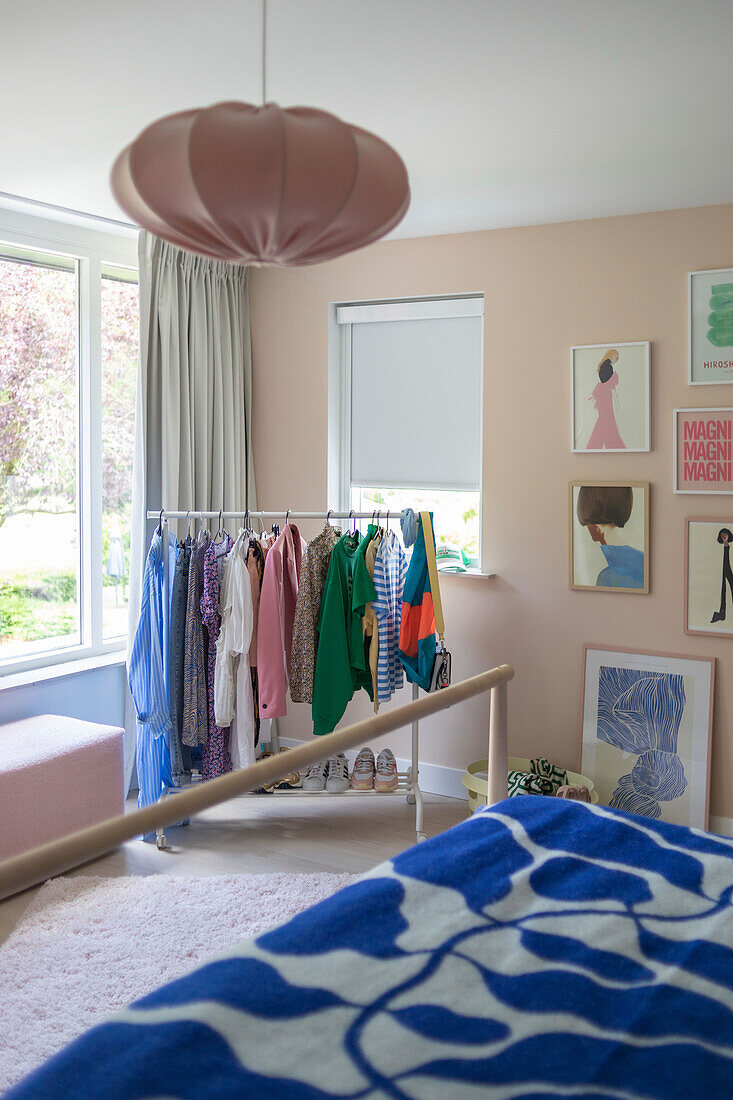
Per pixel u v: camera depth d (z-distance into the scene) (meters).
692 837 1.96
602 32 2.09
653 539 3.59
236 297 4.23
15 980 2.49
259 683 3.42
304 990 1.32
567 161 2.95
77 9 1.99
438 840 1.91
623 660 3.65
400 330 4.13
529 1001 1.33
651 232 3.52
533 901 1.65
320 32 2.10
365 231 1.48
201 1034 1.20
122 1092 1.08
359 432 4.27
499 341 3.83
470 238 3.87
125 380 4.13
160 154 1.34
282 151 1.29
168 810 1.51
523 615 3.86
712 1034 1.26
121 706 3.98
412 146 2.82
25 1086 1.09
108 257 3.96
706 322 3.44
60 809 3.24
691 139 2.75
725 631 3.45
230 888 3.05
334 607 3.44
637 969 1.43
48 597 3.84
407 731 4.14
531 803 2.14
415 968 1.40
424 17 2.02
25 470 3.71
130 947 2.66
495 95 2.44
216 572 3.42
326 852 3.41
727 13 2.00
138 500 3.80
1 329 3.59
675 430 3.52
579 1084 1.14
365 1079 1.13
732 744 3.48
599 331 3.63
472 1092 1.12
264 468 4.38
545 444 3.77
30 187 3.30
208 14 2.01
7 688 3.49
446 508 4.12
